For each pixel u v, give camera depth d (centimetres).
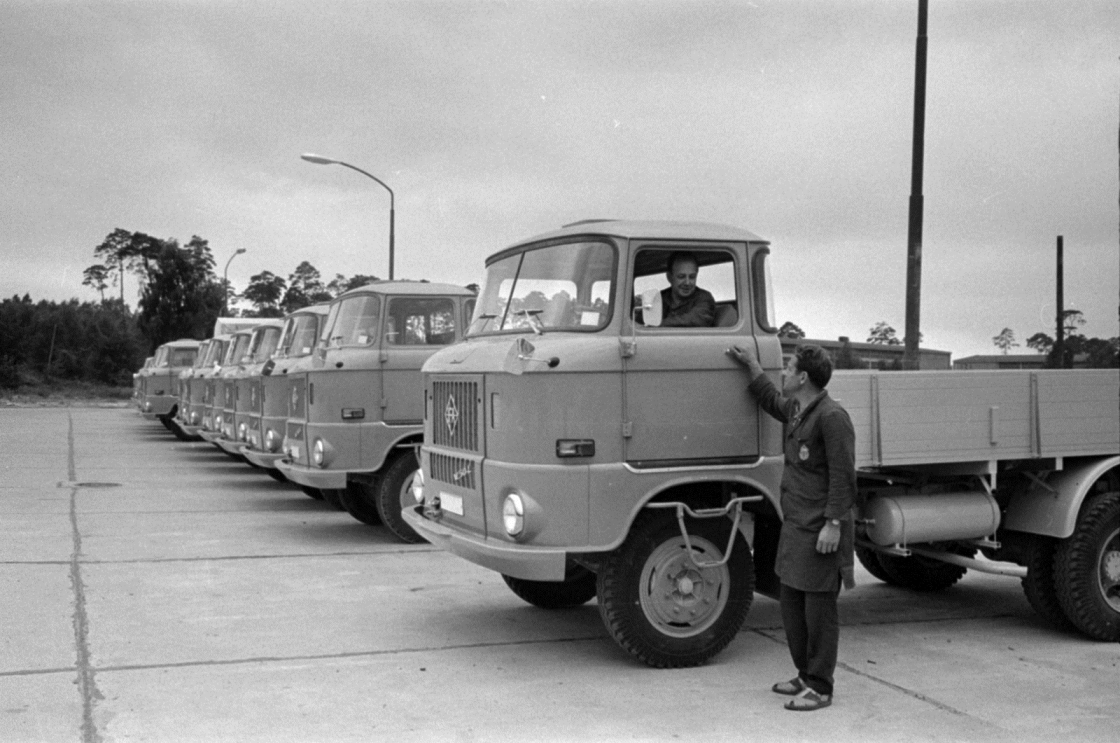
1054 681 606
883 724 525
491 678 599
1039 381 701
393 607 777
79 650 644
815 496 553
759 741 499
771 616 766
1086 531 690
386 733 505
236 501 1402
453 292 1117
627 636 606
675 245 630
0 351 5500
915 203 1250
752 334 643
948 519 694
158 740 491
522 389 600
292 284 8312
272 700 554
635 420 606
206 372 2050
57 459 1986
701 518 622
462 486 667
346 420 1059
